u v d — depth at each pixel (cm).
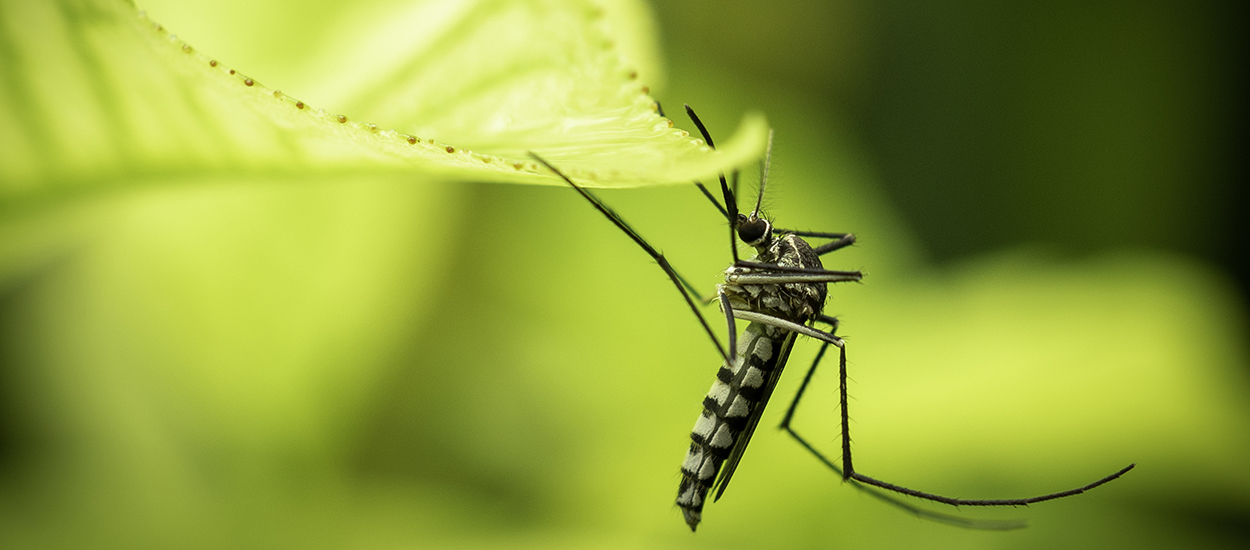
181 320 7
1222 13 8
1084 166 8
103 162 5
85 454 7
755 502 7
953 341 7
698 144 5
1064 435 7
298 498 7
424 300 7
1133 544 7
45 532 7
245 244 7
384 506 7
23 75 5
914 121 8
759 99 7
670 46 7
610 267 7
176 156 5
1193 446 7
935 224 8
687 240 7
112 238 7
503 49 6
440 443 7
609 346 7
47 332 7
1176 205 8
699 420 6
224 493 7
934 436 7
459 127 6
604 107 6
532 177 5
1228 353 7
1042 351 7
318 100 6
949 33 8
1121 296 7
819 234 7
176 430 7
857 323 7
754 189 7
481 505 7
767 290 6
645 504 7
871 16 8
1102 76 8
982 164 8
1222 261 8
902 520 7
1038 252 7
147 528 7
